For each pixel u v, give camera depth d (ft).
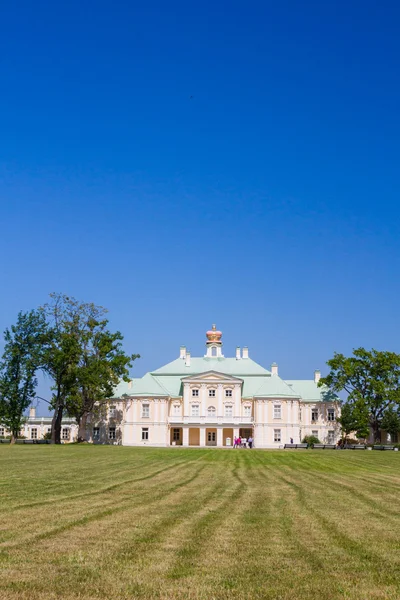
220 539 52.90
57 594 36.96
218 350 416.67
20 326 314.14
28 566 42.70
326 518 65.98
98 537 52.42
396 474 137.39
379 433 387.75
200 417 379.35
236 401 381.60
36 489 87.76
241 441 375.66
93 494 82.94
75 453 204.44
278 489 96.73
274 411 371.56
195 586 39.01
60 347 316.81
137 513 66.08
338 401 396.98
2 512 64.80
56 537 52.13
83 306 329.52
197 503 75.77
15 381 310.45
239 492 90.68
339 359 358.23
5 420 311.68
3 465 140.36
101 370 318.86
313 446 322.14
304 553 48.47
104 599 36.40
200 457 194.29
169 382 400.47
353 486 104.78
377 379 353.31
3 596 36.24
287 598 37.19
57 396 324.80
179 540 52.03
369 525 62.08
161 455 201.87
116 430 390.42
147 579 40.24
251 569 43.34
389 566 44.98
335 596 37.70
